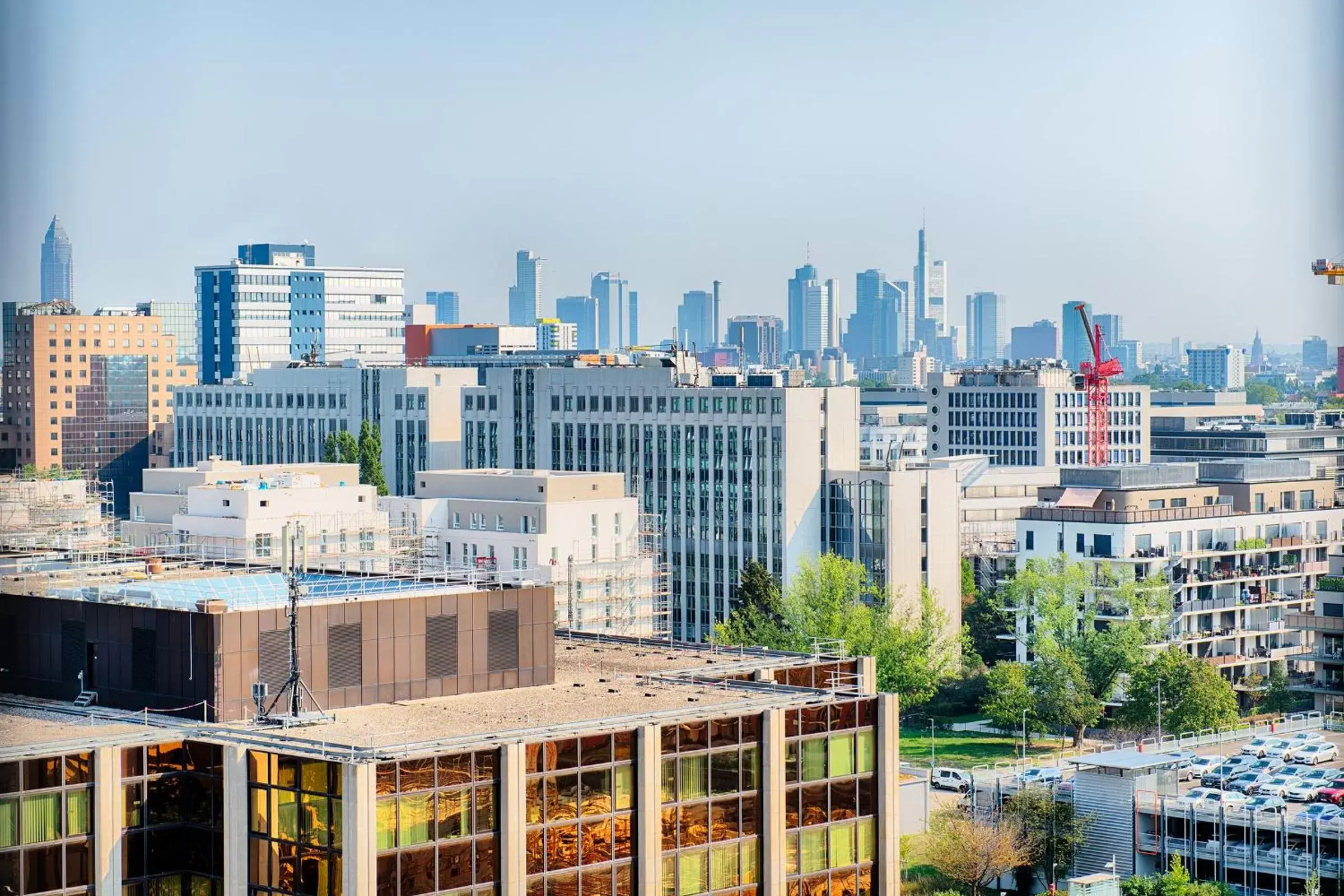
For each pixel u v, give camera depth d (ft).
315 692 505.66
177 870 461.37
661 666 585.22
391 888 439.22
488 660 536.42
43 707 508.94
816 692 531.09
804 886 510.99
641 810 479.00
